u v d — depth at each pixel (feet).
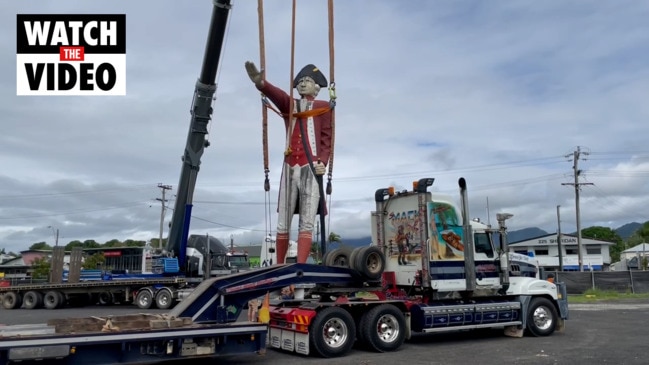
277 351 39.01
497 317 42.47
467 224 41.42
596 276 108.17
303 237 38.88
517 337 44.09
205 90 66.23
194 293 34.27
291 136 39.52
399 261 42.42
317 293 38.83
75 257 92.12
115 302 93.45
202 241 90.74
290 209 39.65
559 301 45.75
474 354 36.27
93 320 29.48
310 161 39.09
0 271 235.61
